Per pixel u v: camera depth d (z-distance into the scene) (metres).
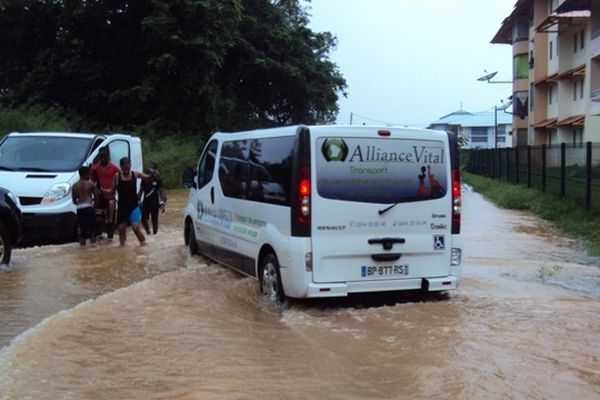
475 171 44.47
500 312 6.34
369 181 6.67
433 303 6.79
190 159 29.75
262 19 40.75
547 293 7.36
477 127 92.12
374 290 6.68
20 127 27.59
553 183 20.06
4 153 12.68
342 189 6.57
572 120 33.78
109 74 34.72
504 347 5.19
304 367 4.86
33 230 11.25
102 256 9.98
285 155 6.76
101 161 11.68
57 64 34.06
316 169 6.50
